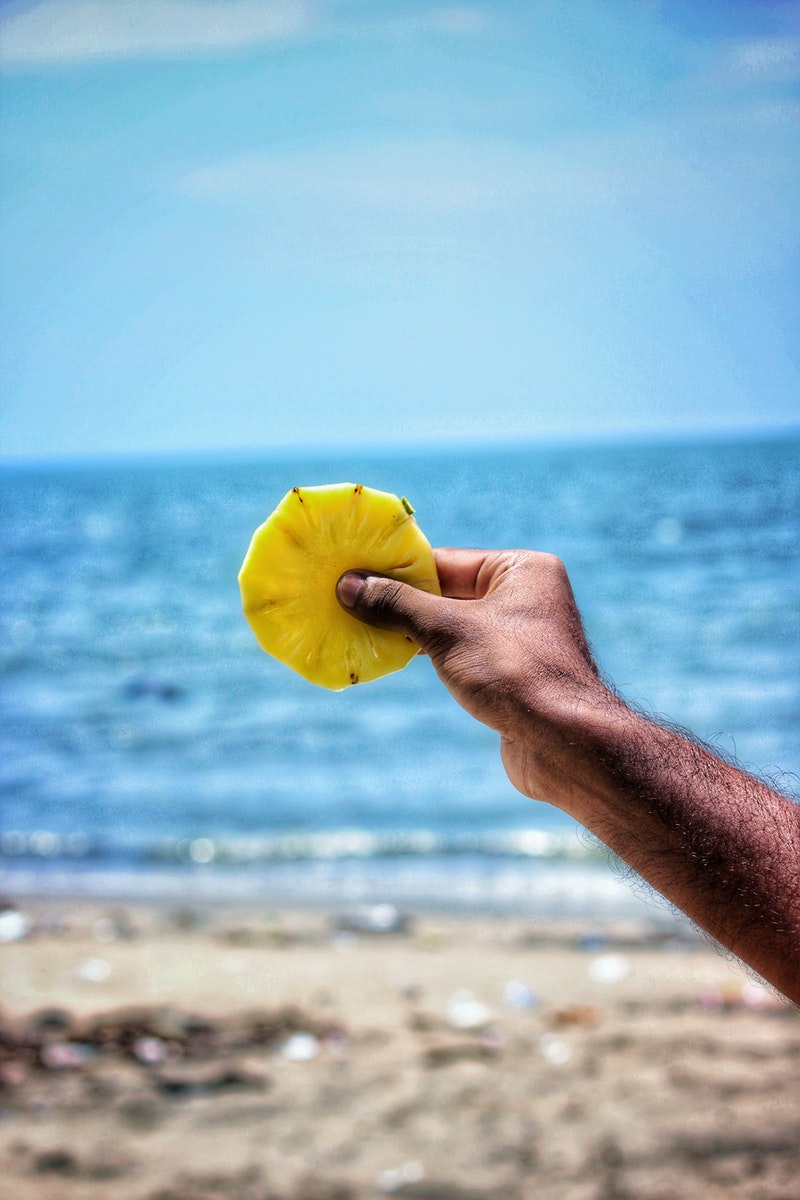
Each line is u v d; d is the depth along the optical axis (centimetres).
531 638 119
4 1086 366
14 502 7431
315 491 133
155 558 3519
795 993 95
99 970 500
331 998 461
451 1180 305
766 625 1839
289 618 134
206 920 619
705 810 102
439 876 731
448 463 12456
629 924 595
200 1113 348
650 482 6412
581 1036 413
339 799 993
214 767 1131
